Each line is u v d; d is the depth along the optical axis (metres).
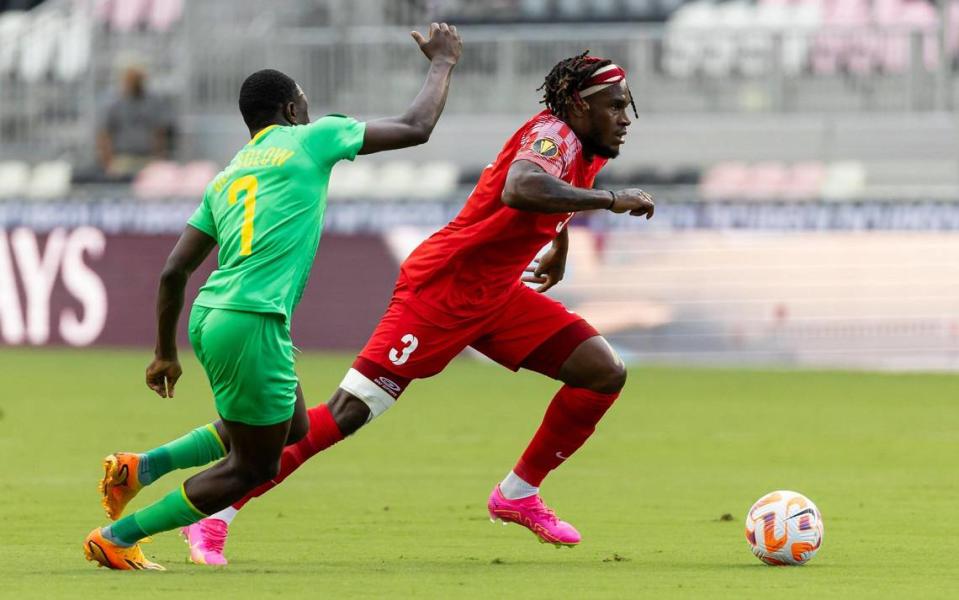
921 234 73.50
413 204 79.31
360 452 44.25
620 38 88.50
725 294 75.19
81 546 27.38
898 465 40.97
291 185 23.33
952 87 86.44
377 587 22.23
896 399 59.78
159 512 23.52
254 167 23.42
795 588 22.38
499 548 27.59
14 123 93.00
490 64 89.56
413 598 21.17
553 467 27.36
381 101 89.25
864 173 85.81
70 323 82.62
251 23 92.44
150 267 81.75
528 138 26.14
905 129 86.00
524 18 95.50
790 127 87.12
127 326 81.88
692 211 75.50
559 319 27.62
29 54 94.44
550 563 25.44
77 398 59.31
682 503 34.06
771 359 74.81
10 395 60.28
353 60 89.50
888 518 31.36
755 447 45.28
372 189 89.75
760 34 87.56
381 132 23.86
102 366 72.81
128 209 82.00
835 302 74.31
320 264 80.31
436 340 27.28
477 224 27.05
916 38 86.50
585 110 26.52
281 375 23.00
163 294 23.83
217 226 23.56
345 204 80.06
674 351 75.56
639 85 88.56
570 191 25.23
